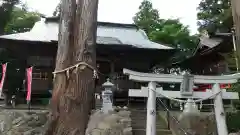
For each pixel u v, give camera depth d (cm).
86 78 562
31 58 1723
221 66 1889
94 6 614
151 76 604
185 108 1115
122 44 1655
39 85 1698
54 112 550
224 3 2302
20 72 1697
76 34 593
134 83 1778
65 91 554
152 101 589
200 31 2530
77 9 616
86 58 574
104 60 1778
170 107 1515
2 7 1592
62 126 537
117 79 1778
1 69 1634
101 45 1656
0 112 1152
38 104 1644
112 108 1132
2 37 1590
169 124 1162
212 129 1051
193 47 2466
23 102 1667
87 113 558
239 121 1174
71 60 580
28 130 1089
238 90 1064
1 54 1644
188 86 612
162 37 2492
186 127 1037
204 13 2541
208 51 1927
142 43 1867
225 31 2142
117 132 1004
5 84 1609
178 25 2697
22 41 1605
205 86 1130
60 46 590
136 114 1355
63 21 602
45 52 1716
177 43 2486
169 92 617
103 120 1023
